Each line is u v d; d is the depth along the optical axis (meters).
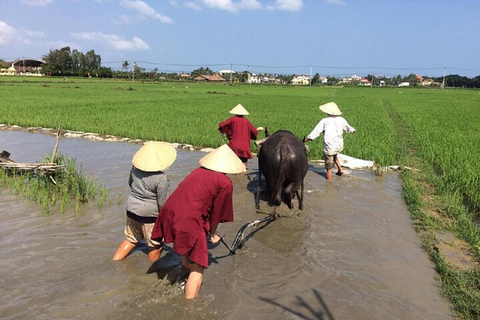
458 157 10.69
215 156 4.24
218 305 3.97
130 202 4.72
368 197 7.70
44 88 45.31
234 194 7.74
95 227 5.82
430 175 9.34
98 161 10.03
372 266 4.87
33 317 3.70
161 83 86.81
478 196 7.61
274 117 20.70
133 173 4.71
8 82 57.38
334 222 6.32
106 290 4.19
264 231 5.91
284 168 6.22
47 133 14.55
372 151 11.45
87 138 13.68
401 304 4.08
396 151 12.09
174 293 4.16
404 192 7.98
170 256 5.05
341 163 10.32
